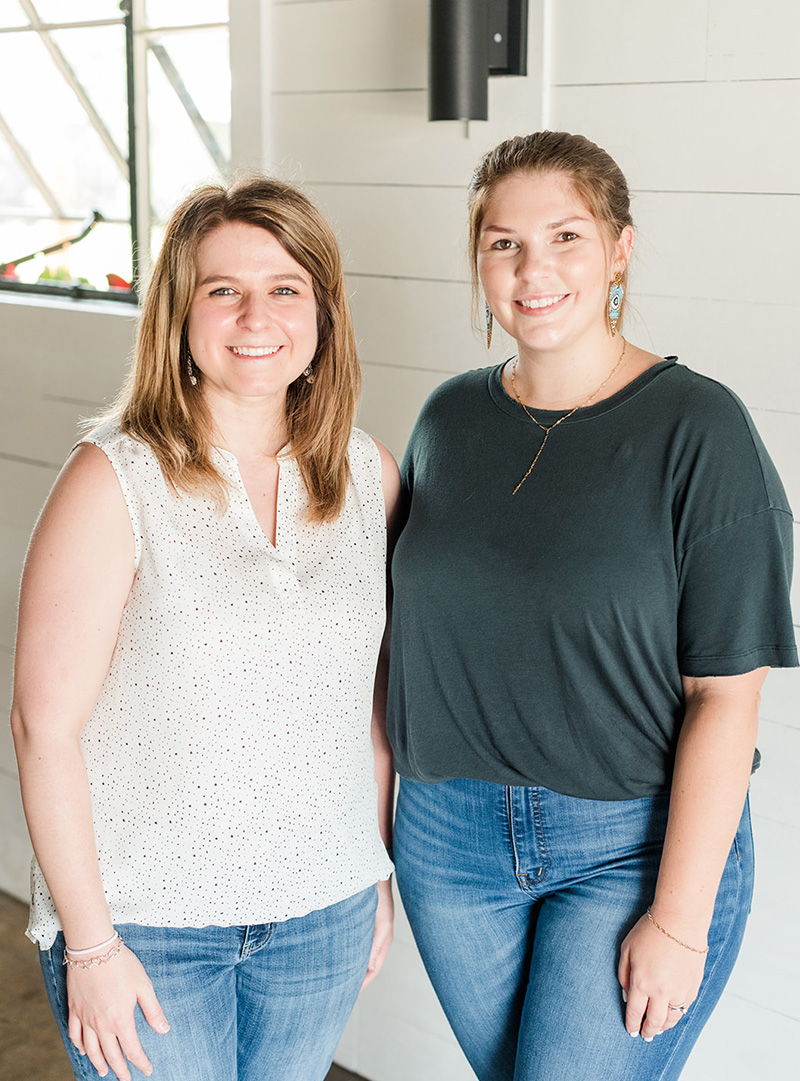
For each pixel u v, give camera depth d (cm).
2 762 320
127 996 140
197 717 141
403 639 159
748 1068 207
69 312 283
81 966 140
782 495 141
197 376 152
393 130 218
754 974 203
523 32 196
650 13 184
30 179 304
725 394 143
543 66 196
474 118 195
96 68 276
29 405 299
